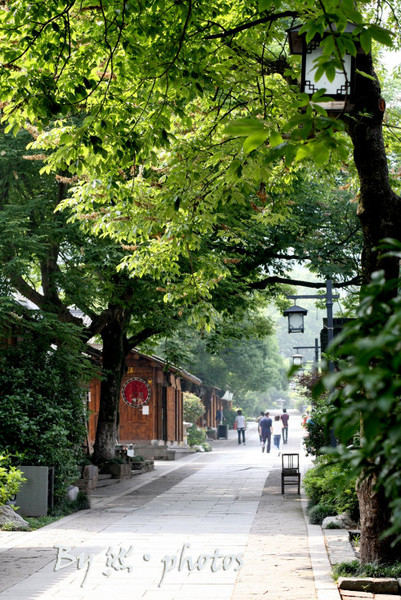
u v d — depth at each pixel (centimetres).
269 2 698
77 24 996
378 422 245
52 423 1797
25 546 1297
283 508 1752
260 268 2605
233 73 994
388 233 959
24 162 1934
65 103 945
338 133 1120
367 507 979
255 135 420
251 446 5078
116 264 1989
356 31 476
